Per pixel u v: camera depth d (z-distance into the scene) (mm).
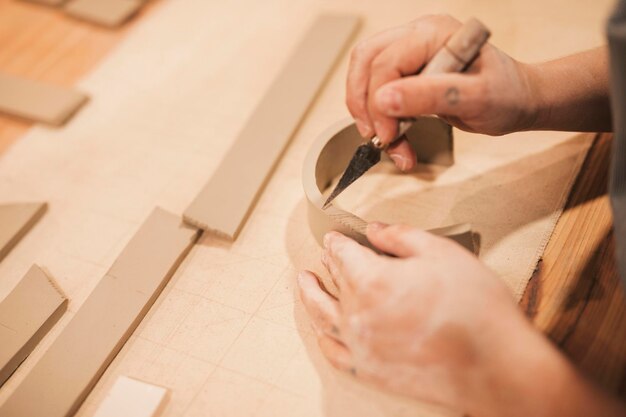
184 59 1210
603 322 668
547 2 1215
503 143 937
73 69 1209
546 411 520
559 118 751
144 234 855
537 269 749
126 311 765
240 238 856
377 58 683
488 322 535
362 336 575
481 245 790
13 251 887
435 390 575
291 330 737
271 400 674
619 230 552
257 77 1147
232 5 1350
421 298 549
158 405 672
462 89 627
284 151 980
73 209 939
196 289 801
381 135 679
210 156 1000
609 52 475
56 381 704
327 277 787
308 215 830
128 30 1303
